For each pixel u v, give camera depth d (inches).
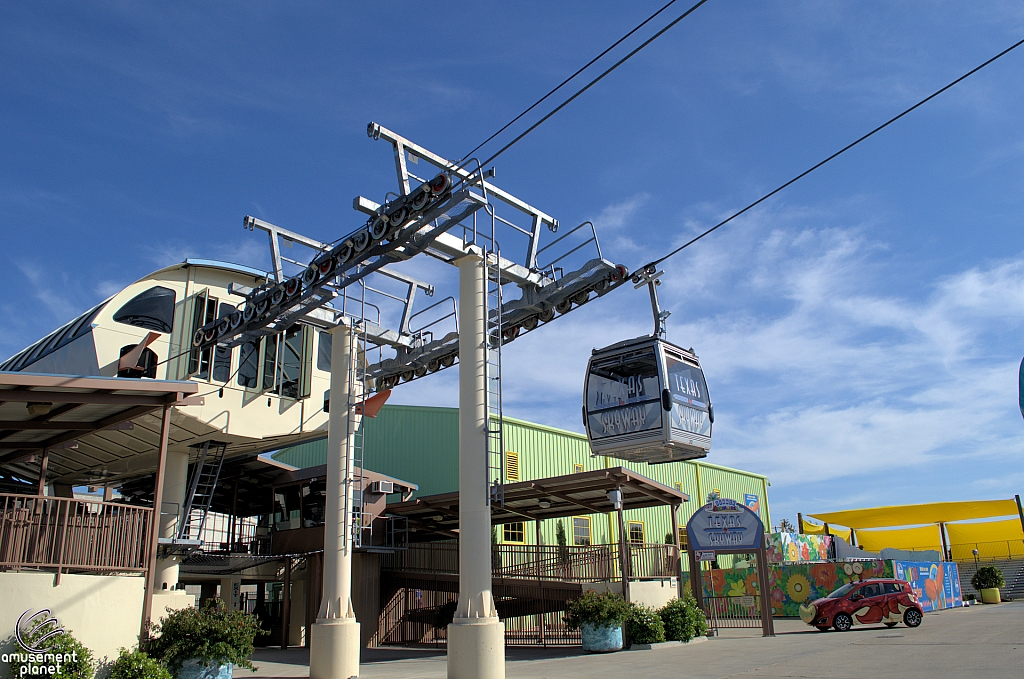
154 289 794.8
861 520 1989.4
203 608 553.6
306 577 1080.2
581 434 1390.3
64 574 479.2
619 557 892.6
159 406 549.3
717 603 1422.2
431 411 1252.5
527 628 1066.7
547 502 984.9
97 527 501.7
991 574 1798.7
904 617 993.5
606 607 823.7
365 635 985.5
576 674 593.3
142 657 484.7
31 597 462.6
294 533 1044.5
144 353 766.5
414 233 533.0
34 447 661.9
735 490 1817.2
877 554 1942.7
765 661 632.4
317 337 904.9
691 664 634.2
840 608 983.0
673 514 980.6
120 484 1080.8
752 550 917.8
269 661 810.2
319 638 585.0
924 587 1473.9
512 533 1176.8
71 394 518.6
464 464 520.7
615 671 607.5
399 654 891.4
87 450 866.8
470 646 478.6
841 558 1843.0
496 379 544.7
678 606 869.8
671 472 1596.9
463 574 502.3
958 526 2247.8
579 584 930.1
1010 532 2191.2
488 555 505.7
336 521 616.1
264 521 1128.2
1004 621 1043.3
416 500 991.0
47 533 479.2
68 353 780.6
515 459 1238.9
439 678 606.5
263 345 860.0
